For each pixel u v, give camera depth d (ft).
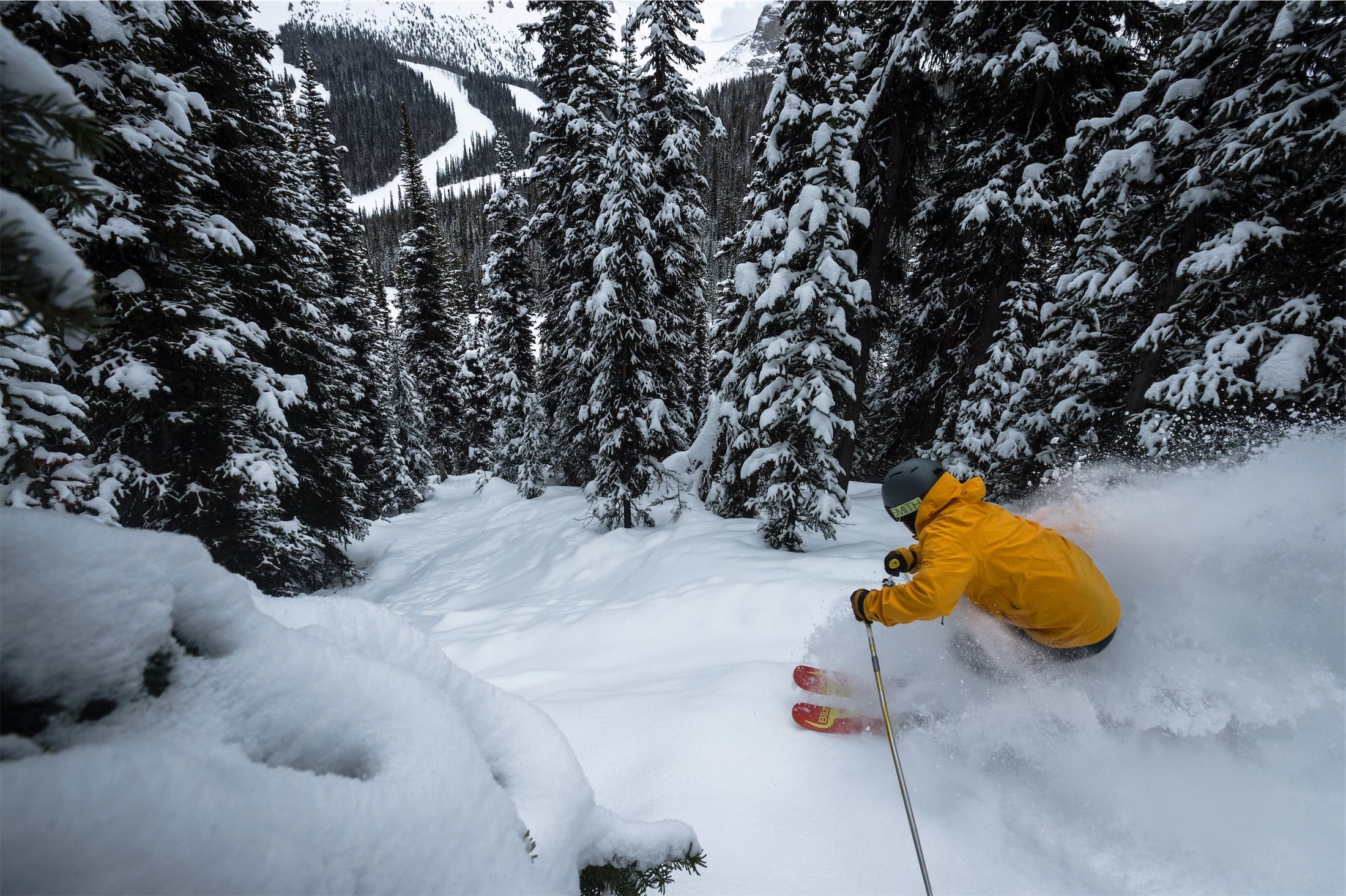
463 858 2.90
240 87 26.63
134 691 2.36
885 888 6.71
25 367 13.38
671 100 45.44
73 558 2.29
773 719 9.66
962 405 34.96
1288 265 18.74
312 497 37.73
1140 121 21.76
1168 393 19.77
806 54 26.68
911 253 45.11
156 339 20.77
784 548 23.36
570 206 50.83
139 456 23.22
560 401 57.11
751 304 28.91
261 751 2.66
